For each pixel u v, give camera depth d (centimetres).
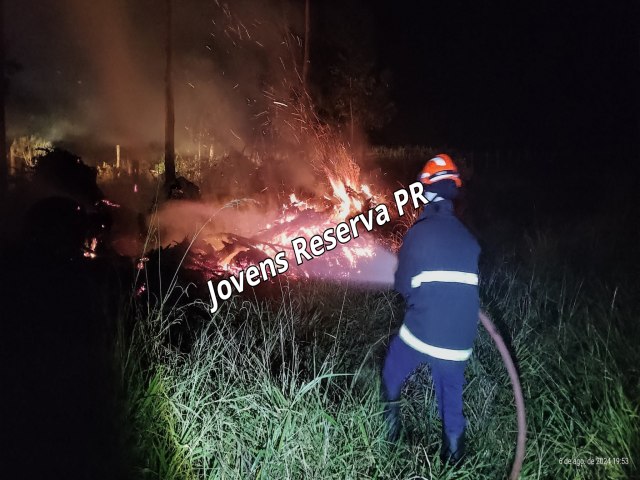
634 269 779
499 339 446
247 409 429
